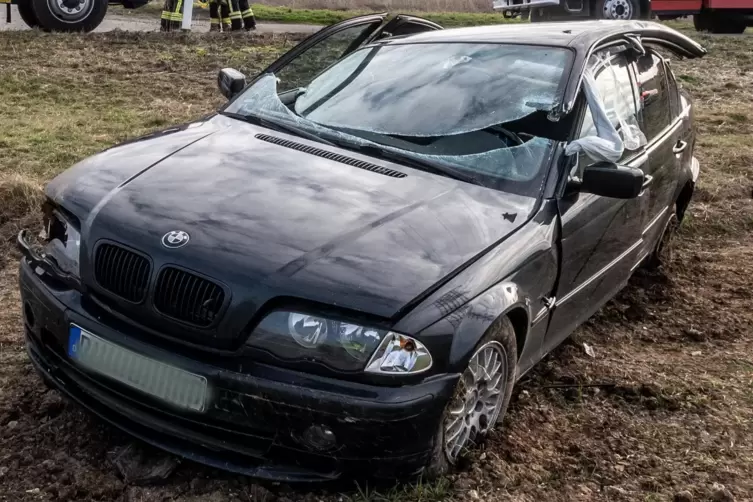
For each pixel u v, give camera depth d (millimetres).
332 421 2713
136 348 2861
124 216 3039
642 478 3332
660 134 4898
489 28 4688
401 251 2971
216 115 4219
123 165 3453
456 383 2840
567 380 4094
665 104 5148
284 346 2752
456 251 3061
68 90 9359
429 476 3006
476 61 4211
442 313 2830
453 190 3469
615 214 4117
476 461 3234
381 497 2965
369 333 2738
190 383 2783
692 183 5574
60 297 3086
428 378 2797
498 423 3455
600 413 3828
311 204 3170
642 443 3598
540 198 3561
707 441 3654
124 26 14328
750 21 16891
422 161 3656
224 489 3016
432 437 2854
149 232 2949
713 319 5086
